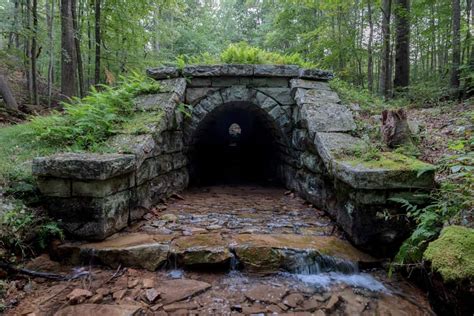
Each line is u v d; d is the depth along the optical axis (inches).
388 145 177.3
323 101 223.6
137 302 111.0
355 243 144.6
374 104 257.4
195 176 294.8
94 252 135.6
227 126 408.8
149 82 242.5
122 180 157.6
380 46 410.6
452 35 332.8
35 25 366.6
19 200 145.7
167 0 474.3
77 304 109.3
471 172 131.5
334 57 462.6
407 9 335.6
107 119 191.3
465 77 296.7
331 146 177.8
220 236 152.5
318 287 125.3
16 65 450.9
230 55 273.6
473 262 89.7
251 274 133.6
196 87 248.4
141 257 134.7
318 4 460.8
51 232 140.1
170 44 663.1
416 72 526.3
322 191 191.5
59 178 142.7
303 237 154.4
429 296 112.1
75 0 364.8
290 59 280.1
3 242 127.6
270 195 248.5
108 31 440.5
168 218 180.1
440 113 259.9
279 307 111.3
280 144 284.2
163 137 209.8
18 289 117.5
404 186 136.6
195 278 129.5
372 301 116.3
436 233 118.5
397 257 130.2
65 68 340.5
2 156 179.2
